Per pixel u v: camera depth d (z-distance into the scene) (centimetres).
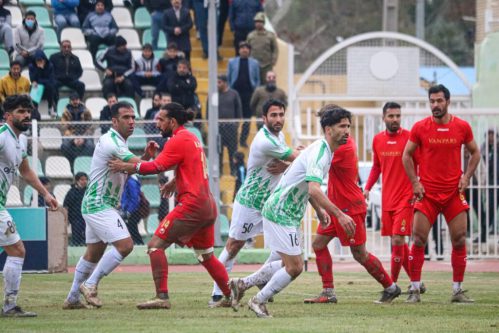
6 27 5806
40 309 2802
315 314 2633
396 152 3284
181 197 2733
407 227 3269
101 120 5134
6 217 2578
